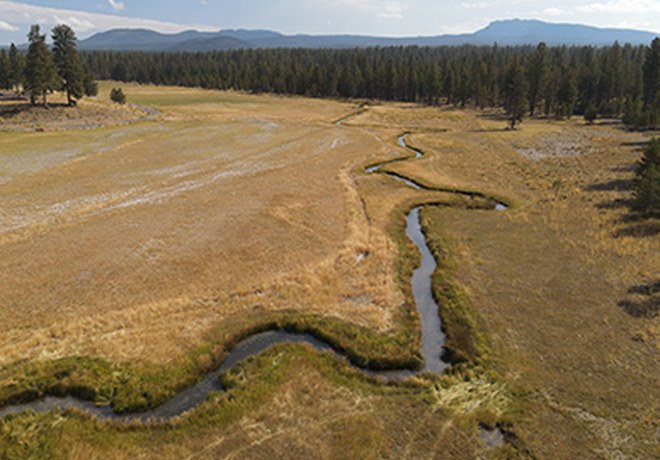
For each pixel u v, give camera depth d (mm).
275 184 43438
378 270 27094
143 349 19156
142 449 14570
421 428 15500
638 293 23656
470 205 39062
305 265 27141
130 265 26391
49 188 39781
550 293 24016
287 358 19094
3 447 14375
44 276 24766
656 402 16344
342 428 15484
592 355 18969
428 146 66062
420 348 20125
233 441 14906
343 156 57000
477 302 23312
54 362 18125
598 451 14469
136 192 39625
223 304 22703
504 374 17984
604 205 37375
